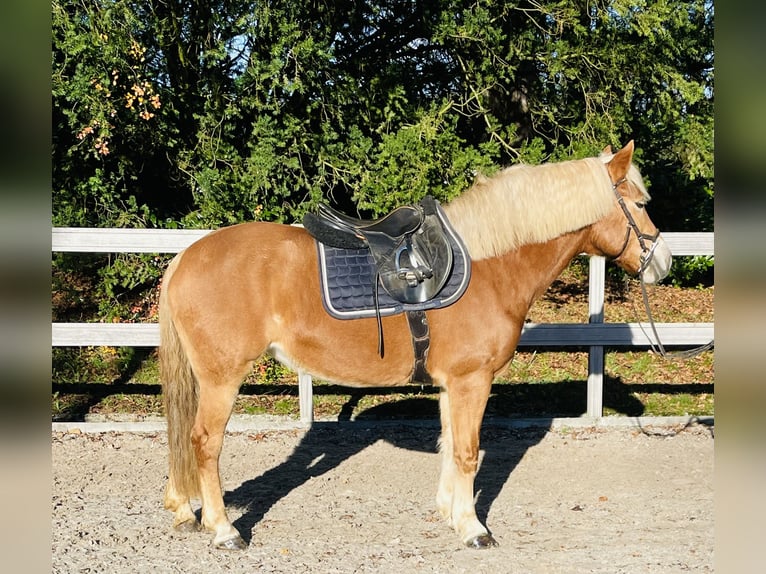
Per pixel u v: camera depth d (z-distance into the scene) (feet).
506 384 24.54
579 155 27.71
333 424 19.61
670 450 17.95
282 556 11.85
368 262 12.09
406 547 12.28
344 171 27.55
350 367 12.07
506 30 29.45
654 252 12.78
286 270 11.96
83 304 28.68
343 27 30.32
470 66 29.25
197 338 11.93
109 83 24.26
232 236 12.37
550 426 19.79
